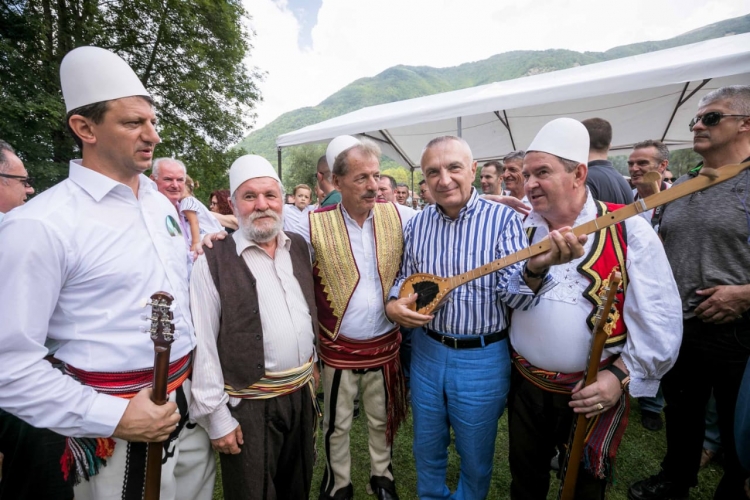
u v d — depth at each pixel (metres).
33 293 1.02
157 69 11.77
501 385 1.64
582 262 1.41
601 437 1.39
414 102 6.15
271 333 1.53
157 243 1.28
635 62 4.37
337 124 5.86
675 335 1.33
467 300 1.60
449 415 1.72
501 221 1.61
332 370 1.96
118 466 1.21
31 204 1.10
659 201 1.07
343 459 2.06
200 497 1.58
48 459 1.46
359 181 1.76
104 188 1.17
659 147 2.89
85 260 1.12
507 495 2.15
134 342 1.19
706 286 1.73
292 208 2.48
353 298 1.88
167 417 1.12
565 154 1.37
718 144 1.68
